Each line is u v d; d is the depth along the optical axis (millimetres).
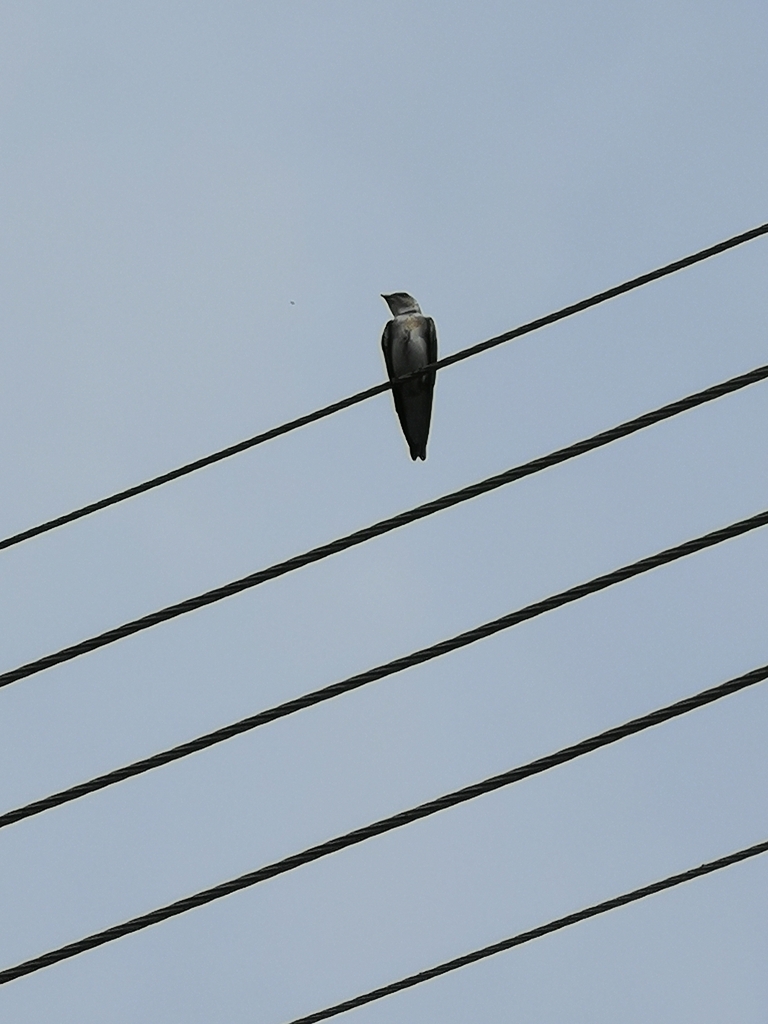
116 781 12820
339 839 12617
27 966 12602
